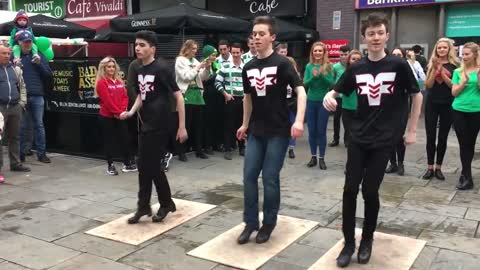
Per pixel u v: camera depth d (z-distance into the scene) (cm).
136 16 914
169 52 1306
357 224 477
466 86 584
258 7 1345
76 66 780
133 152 735
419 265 387
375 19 362
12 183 636
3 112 669
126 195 581
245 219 437
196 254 408
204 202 551
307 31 1195
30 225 480
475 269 379
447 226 471
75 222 488
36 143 761
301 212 514
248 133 432
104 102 668
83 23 1681
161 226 473
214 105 820
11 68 680
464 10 1102
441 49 617
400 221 485
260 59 412
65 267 387
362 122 376
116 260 400
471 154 596
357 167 376
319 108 698
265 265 389
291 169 709
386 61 365
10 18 1058
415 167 713
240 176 670
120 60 716
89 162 768
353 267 380
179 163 751
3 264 392
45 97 826
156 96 459
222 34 1182
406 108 378
